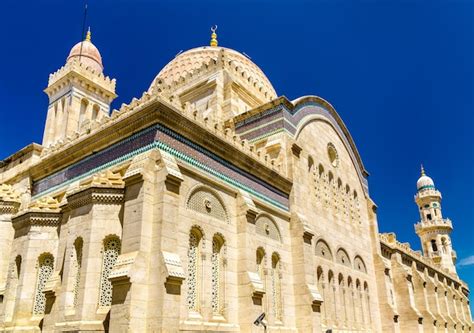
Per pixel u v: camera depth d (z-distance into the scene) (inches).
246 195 985.5
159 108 818.2
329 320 1187.3
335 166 1518.2
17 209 1087.6
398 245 1913.1
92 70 1833.2
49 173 1096.8
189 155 867.4
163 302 668.7
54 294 811.4
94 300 741.9
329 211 1368.1
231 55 1823.3
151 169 776.9
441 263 3105.3
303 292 1060.5
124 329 649.0
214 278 873.5
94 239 776.3
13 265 930.7
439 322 1996.8
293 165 1198.3
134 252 707.4
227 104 1446.9
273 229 1078.4
